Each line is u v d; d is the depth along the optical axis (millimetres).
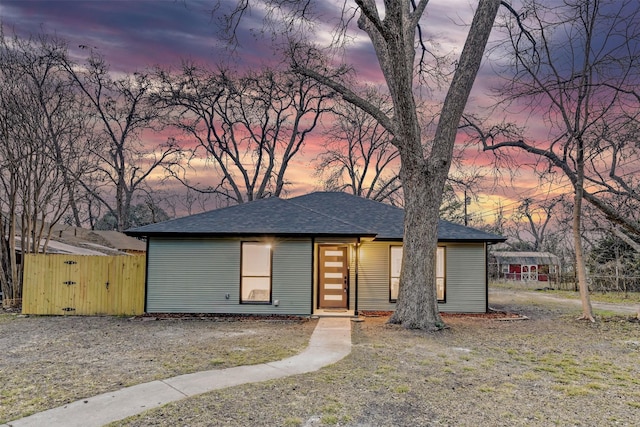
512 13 14797
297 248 15188
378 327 12750
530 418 5852
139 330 12164
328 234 14773
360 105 14078
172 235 15023
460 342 10859
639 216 16031
